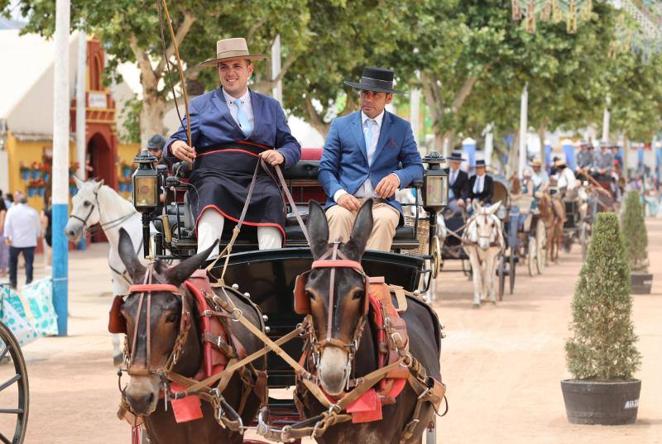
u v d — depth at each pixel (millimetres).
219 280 8539
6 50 42031
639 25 33406
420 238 9648
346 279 6941
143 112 24812
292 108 36125
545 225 35156
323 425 7152
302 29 24922
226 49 9484
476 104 45281
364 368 7305
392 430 7441
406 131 9773
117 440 11789
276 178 9688
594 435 12055
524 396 14242
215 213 9180
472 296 25906
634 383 12625
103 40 24422
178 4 23062
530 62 38938
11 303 16453
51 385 14922
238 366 7625
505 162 71562
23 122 40562
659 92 54781
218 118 9469
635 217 27500
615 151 55562
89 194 16766
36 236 27547
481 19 38438
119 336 16453
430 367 8102
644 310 23438
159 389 6980
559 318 21844
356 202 9219
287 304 9086
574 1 26891
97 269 33594
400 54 34062
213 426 7727
